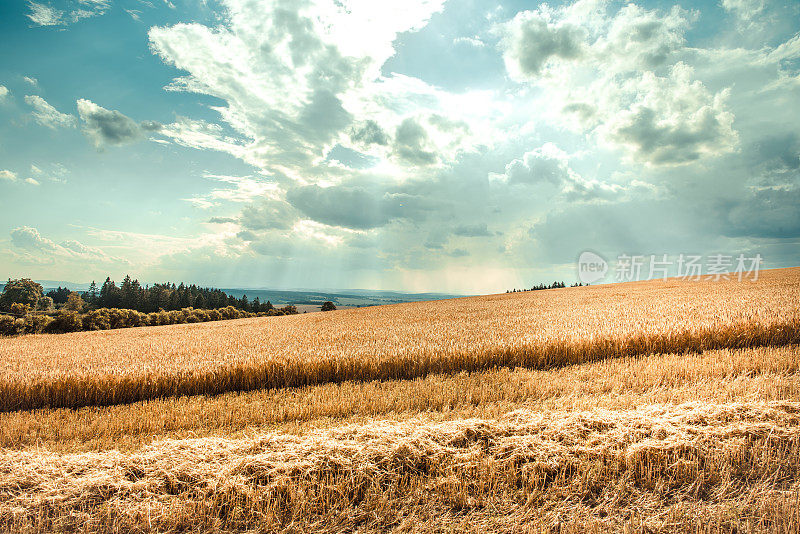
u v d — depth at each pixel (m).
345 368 9.46
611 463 4.54
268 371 9.30
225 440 5.52
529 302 31.89
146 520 3.91
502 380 8.47
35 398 8.58
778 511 3.62
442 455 4.79
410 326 18.27
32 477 4.64
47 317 53.22
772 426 5.15
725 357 9.02
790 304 14.84
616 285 53.94
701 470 4.35
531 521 3.69
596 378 8.23
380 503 4.01
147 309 91.69
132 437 6.26
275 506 4.03
